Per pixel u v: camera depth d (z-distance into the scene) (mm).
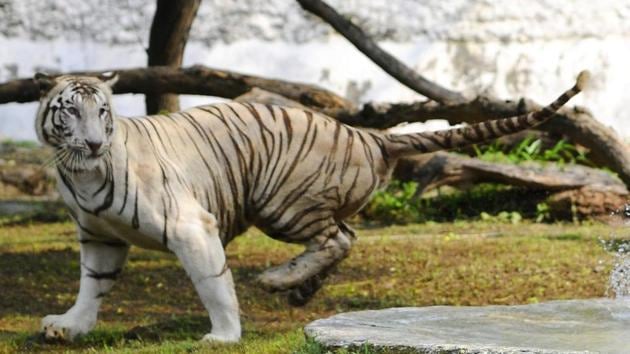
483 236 16406
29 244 16531
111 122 9500
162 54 19656
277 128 10594
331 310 11812
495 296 12141
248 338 9617
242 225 10703
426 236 16562
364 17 28109
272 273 10781
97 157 9398
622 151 16953
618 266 10438
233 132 10422
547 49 27906
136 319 11555
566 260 13797
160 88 18719
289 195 10617
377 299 12289
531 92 28047
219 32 28328
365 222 18922
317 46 28328
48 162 9672
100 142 9328
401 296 12391
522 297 12000
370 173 10852
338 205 10805
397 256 14648
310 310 11836
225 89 18578
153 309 12188
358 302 12117
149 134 9883
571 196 18125
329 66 28219
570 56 27844
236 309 9742
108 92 9570
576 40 27859
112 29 28453
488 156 19516
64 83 9531
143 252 15398
